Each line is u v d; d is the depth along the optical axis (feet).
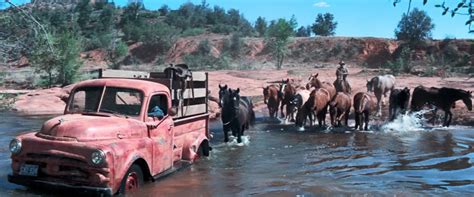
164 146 28.35
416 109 65.41
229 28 352.28
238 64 209.46
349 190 27.14
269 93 70.03
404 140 48.78
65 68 120.47
